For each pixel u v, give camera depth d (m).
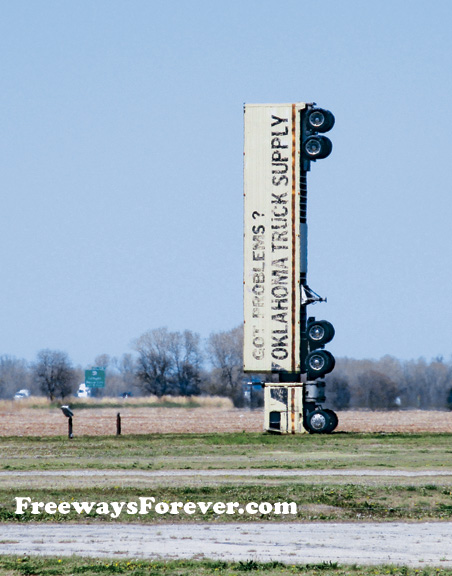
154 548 48.91
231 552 47.94
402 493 61.66
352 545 49.34
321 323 109.31
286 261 108.62
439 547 48.81
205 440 98.88
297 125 108.88
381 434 106.19
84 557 46.75
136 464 76.56
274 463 77.31
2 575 42.94
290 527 54.00
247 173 109.25
